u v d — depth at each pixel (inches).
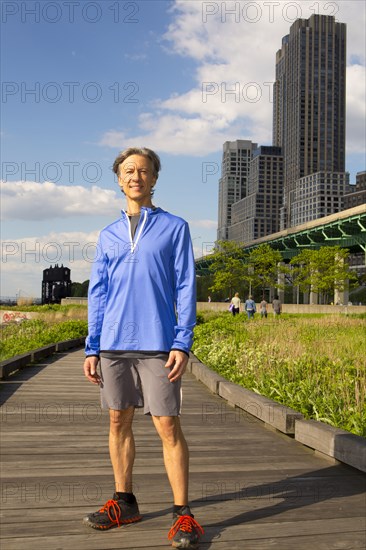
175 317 113.0
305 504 137.9
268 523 124.0
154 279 110.0
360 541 114.0
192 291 110.5
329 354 451.8
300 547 110.4
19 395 326.6
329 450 183.3
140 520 123.0
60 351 631.8
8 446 202.8
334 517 128.5
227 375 384.2
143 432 231.9
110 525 117.9
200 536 113.7
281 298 3358.8
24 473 167.0
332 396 259.3
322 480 161.3
